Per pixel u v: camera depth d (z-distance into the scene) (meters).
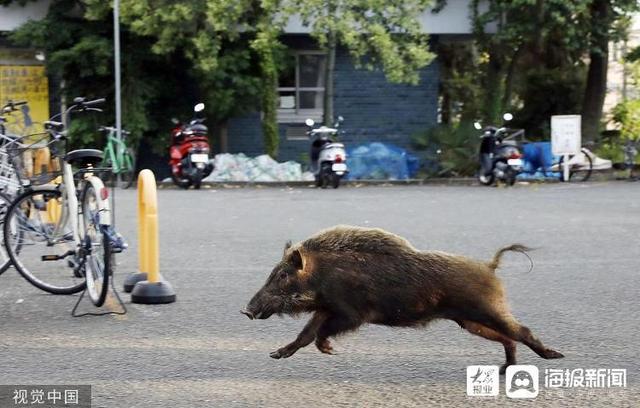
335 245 8.88
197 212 23.70
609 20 37.97
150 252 13.05
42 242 13.41
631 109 42.47
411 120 40.44
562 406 8.65
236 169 34.69
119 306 12.73
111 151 32.03
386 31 34.53
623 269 15.61
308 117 40.31
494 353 10.42
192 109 38.09
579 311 12.50
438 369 9.81
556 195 28.77
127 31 35.88
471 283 8.76
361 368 9.87
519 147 34.69
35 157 14.04
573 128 35.34
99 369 9.84
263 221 21.81
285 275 8.89
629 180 35.66
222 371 9.76
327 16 34.22
